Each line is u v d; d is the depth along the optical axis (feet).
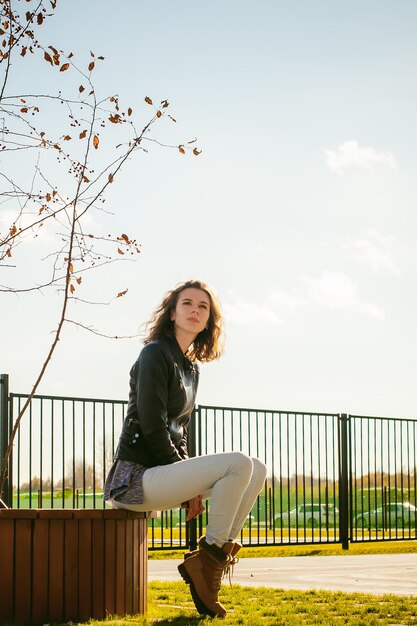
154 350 11.83
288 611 12.62
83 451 22.79
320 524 30.48
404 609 13.04
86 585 11.09
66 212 13.98
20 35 13.83
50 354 13.28
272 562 26.00
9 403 21.45
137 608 11.75
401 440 32.45
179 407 12.10
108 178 14.08
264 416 28.37
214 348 13.14
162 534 25.11
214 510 11.41
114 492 11.59
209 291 12.73
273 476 28.66
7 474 20.62
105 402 23.58
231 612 12.61
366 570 22.70
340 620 11.66
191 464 11.39
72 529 11.04
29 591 10.68
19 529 10.68
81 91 14.08
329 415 30.71
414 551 32.09
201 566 11.54
